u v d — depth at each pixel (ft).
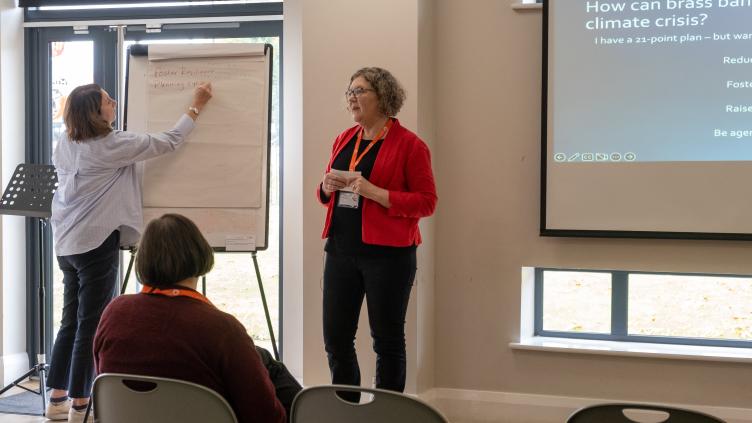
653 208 11.81
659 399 12.09
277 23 14.79
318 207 12.45
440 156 12.94
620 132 11.89
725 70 11.47
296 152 14.07
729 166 11.50
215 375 6.50
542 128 12.13
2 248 14.85
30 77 15.37
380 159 10.02
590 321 13.01
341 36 12.23
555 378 12.55
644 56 11.75
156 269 6.57
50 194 13.00
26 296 15.38
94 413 6.72
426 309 12.64
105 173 11.96
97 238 11.96
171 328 6.46
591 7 11.91
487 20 12.66
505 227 12.71
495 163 12.71
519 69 12.55
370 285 9.95
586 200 12.05
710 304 12.38
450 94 12.85
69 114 11.86
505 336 12.76
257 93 12.10
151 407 6.35
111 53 15.21
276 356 12.06
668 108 11.69
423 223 12.44
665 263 11.97
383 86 9.92
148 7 15.10
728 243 11.68
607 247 12.21
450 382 13.06
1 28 14.84
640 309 12.72
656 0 11.68
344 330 10.23
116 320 6.66
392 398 6.08
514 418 12.64
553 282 13.20
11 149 15.03
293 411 6.55
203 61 12.26
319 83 12.35
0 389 14.64
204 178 12.13
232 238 12.05
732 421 11.72
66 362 12.76
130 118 12.41
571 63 12.01
